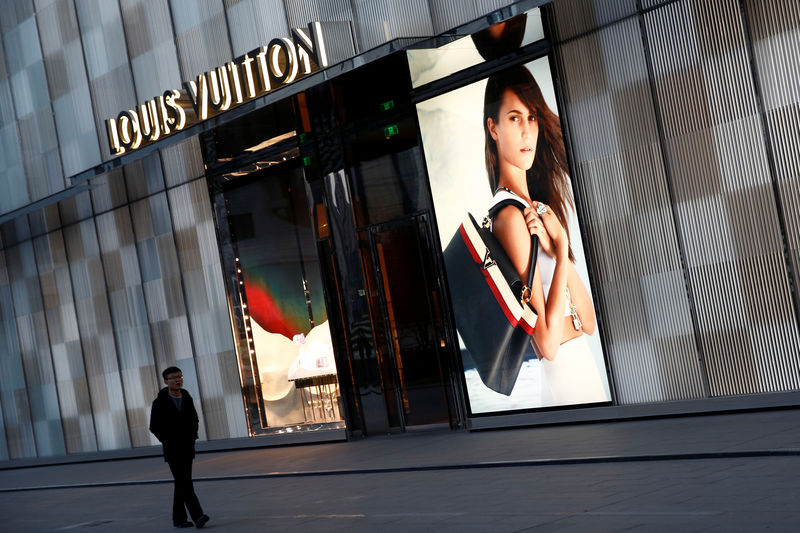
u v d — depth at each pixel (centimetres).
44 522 1384
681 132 1315
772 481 811
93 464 2372
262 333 2062
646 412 1365
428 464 1293
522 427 1548
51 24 2367
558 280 1485
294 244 1978
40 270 2577
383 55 1504
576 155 1439
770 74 1220
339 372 1877
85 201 2386
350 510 1042
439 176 1658
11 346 2708
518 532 778
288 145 1920
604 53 1388
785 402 1214
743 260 1270
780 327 1243
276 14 1830
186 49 2038
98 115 2280
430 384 1742
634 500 827
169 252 2212
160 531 1112
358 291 1830
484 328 1611
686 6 1288
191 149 2097
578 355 1467
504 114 1537
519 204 1534
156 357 2292
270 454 1862
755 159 1245
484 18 1420
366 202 1795
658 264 1360
